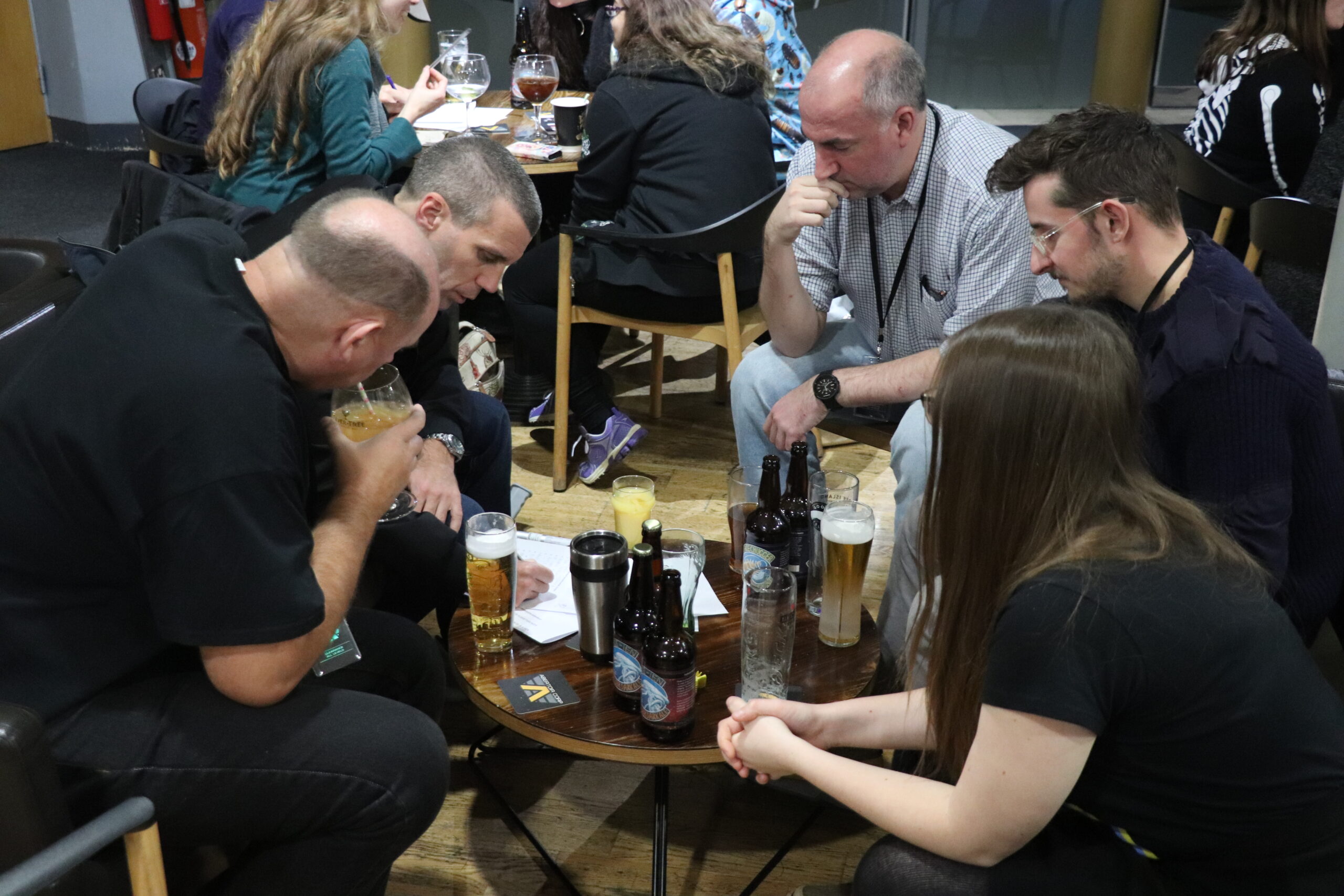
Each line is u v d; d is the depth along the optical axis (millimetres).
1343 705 1322
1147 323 1691
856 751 2121
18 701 1418
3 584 1410
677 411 3748
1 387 1861
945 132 2295
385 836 1528
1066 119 1701
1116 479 1239
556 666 1799
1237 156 3193
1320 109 3100
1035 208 1713
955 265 2354
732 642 1854
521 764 2188
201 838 1502
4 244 2256
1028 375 1215
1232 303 1612
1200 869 1312
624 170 3078
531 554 2057
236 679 1416
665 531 1951
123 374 1356
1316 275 3242
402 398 1819
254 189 2873
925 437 2260
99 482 1352
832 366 2578
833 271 2533
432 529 2145
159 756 1443
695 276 2949
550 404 3594
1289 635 1263
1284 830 1242
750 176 3016
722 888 1898
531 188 2131
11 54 6438
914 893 1336
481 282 2156
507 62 6414
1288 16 3068
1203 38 6336
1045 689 1177
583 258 3010
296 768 1476
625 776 2168
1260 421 1579
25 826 1271
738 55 2998
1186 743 1223
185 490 1333
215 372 1357
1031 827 1236
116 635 1456
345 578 1511
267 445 1370
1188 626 1182
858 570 1804
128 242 2307
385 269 1426
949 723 1351
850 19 6566
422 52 6059
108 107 6598
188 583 1352
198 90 3412
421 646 1893
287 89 2758
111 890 1389
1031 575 1210
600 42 3795
